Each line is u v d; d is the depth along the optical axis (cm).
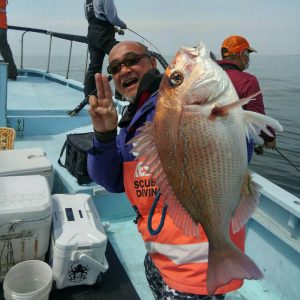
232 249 113
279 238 230
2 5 645
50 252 228
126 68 170
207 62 105
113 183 161
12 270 204
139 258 271
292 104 2206
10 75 757
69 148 333
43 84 750
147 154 113
